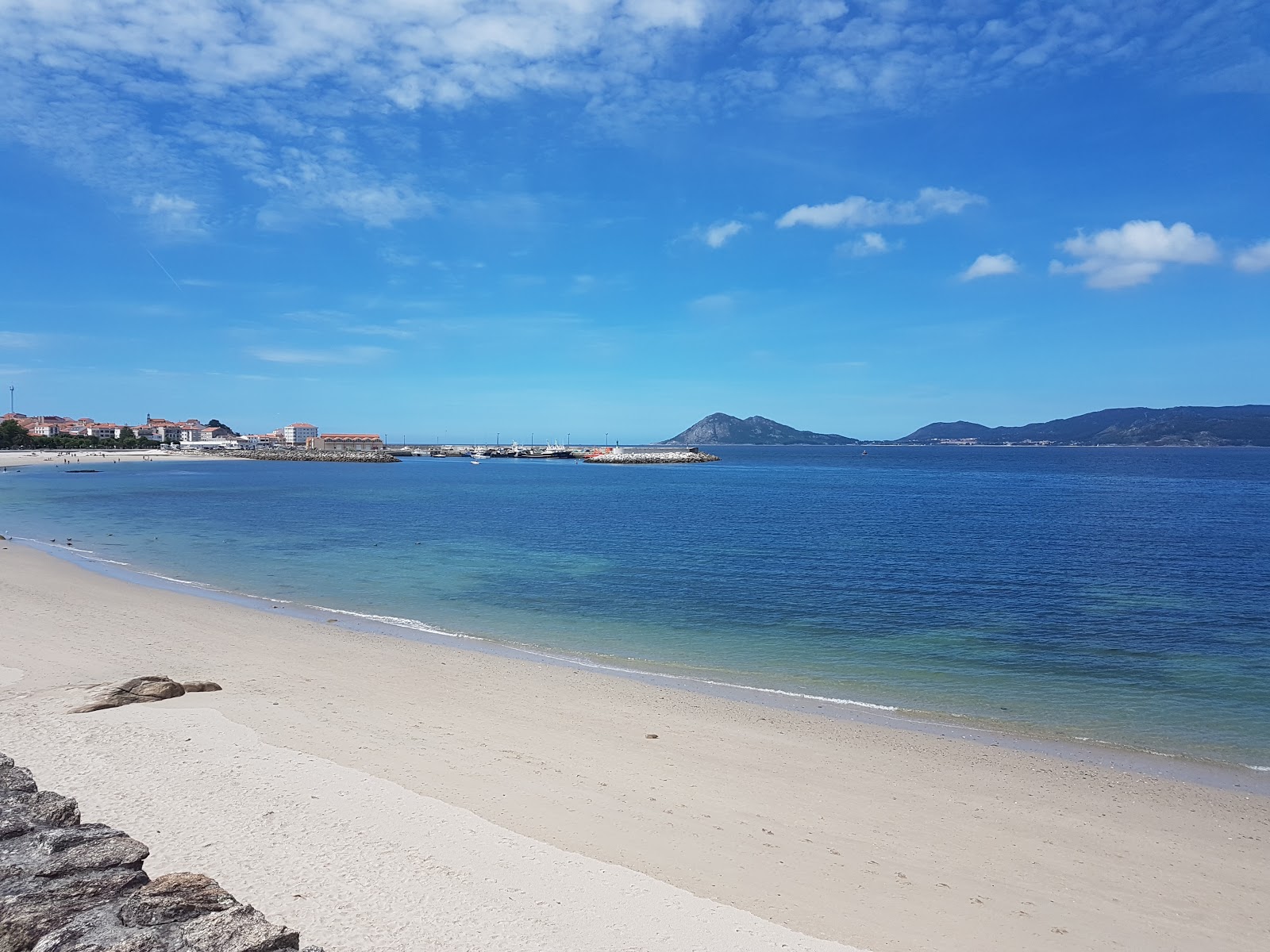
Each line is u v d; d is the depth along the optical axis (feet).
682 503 236.43
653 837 30.22
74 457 563.89
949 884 27.86
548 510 211.00
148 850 22.57
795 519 185.37
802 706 49.96
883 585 97.25
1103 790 37.22
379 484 345.10
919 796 35.81
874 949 23.36
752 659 62.49
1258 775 39.75
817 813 33.40
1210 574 106.63
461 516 190.70
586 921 23.32
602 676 55.83
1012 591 93.97
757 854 29.32
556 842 29.22
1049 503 232.73
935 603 86.48
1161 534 152.35
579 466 603.26
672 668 59.41
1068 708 50.57
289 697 46.91
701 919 23.99
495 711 46.03
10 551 112.06
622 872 26.73
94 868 21.33
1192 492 278.67
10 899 19.20
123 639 60.80
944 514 196.65
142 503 223.30
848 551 128.36
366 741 39.37
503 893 24.66
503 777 35.58
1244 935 25.43
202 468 504.84
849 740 43.19
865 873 28.27
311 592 89.45
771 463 654.53
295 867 25.49
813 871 28.19
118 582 90.48
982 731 45.96
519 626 73.77
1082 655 64.18
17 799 25.20
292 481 364.99
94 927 18.44
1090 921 25.81
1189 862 30.37
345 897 23.79
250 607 78.18
